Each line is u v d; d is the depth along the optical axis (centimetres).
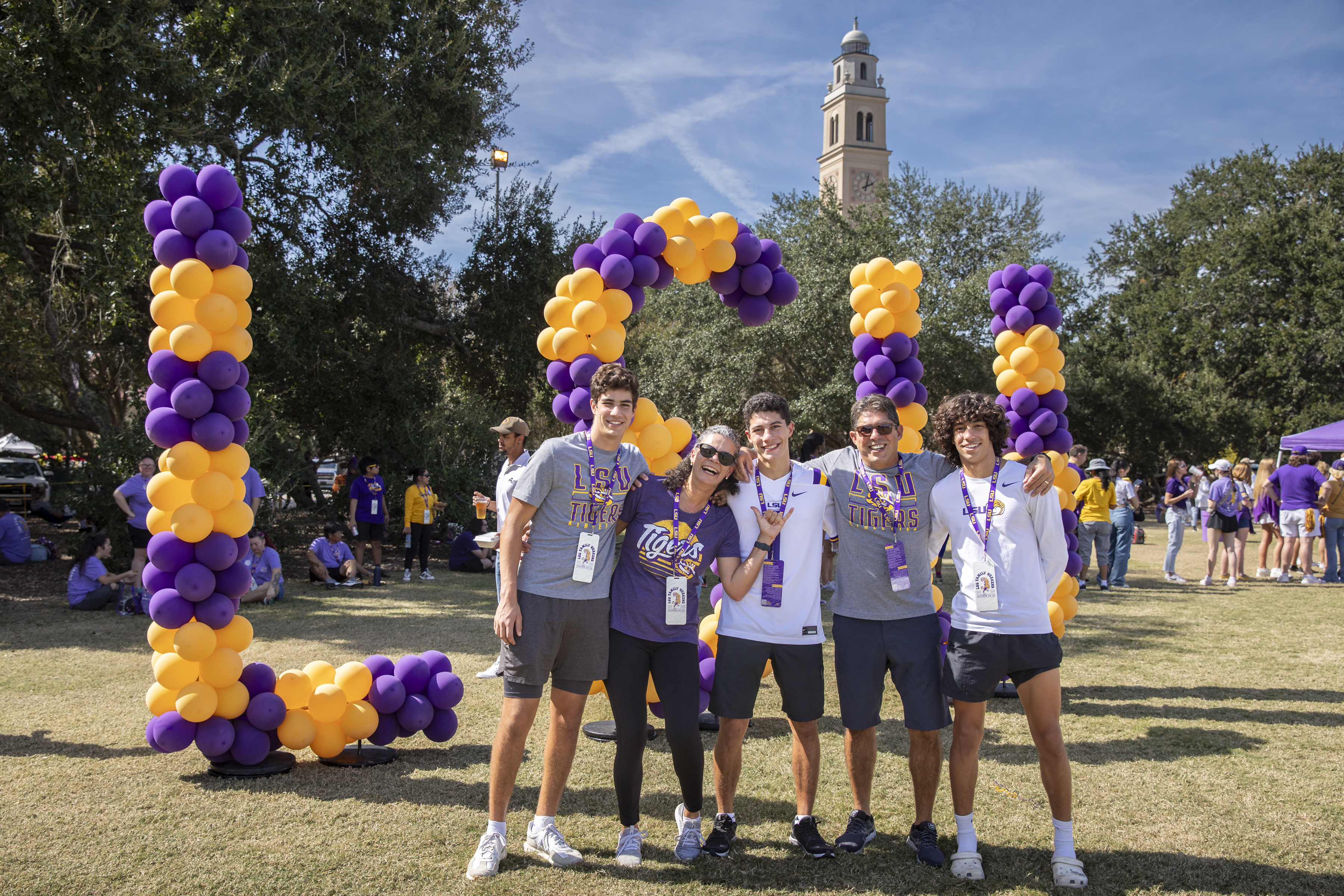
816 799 373
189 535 383
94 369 1867
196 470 388
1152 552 1508
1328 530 1081
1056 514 311
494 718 482
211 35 1075
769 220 2241
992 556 309
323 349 1395
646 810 358
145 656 620
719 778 324
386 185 1331
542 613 303
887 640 320
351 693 409
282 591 908
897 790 383
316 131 1202
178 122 1021
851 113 6341
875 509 324
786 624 318
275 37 1139
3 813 340
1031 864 309
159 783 377
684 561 309
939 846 325
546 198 1667
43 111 877
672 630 309
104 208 954
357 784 381
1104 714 499
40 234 1137
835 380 1809
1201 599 934
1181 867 305
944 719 315
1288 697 532
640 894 285
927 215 2623
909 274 553
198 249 394
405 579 1068
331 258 1427
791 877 299
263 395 1246
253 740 387
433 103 1416
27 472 2022
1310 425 3027
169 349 397
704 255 512
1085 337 3500
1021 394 555
